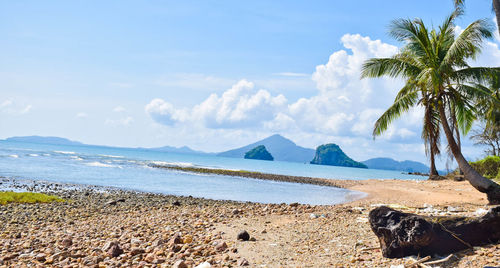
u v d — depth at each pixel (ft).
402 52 63.52
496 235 21.27
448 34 60.13
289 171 299.58
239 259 22.94
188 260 23.43
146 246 28.07
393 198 70.28
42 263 23.44
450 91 55.31
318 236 29.48
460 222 21.59
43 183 84.79
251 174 165.27
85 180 98.22
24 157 193.67
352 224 34.35
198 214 44.32
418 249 20.68
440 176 110.93
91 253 25.49
